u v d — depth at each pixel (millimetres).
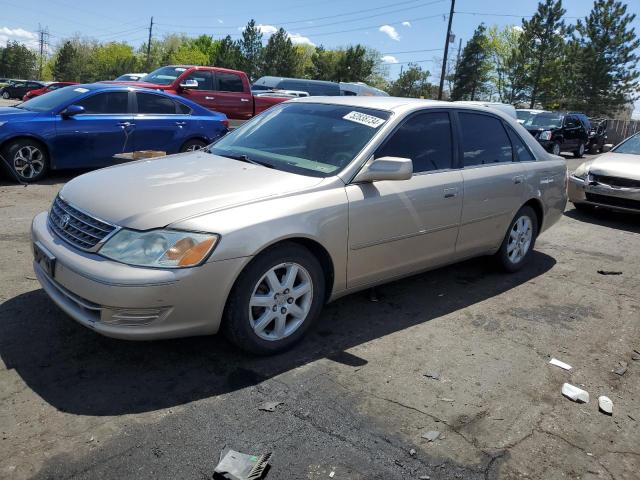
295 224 3438
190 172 3836
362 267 3979
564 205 6109
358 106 4473
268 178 3707
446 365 3672
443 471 2654
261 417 2951
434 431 2947
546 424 3102
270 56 64312
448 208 4512
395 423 2990
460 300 4855
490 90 64812
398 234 4133
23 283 4422
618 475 2742
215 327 3275
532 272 5840
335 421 2965
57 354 3430
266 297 3438
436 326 4273
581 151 21109
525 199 5379
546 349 4039
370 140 4066
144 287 2982
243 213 3285
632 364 3918
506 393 3387
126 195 3387
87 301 3102
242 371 3391
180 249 3064
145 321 3061
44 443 2641
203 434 2785
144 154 6949
